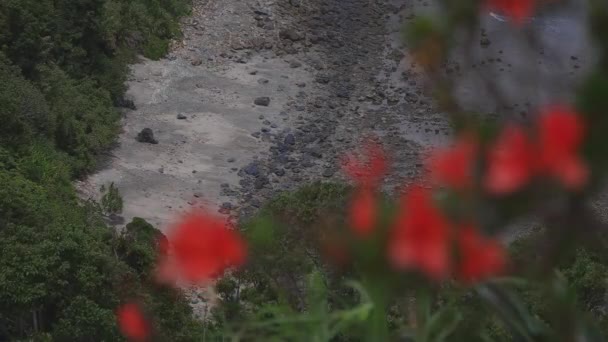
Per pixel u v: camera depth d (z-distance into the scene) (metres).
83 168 48.72
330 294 4.97
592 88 2.61
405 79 62.88
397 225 3.04
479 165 2.86
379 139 56.66
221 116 57.00
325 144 56.00
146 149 52.47
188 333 18.89
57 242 29.81
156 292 21.09
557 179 2.67
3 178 38.59
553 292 3.79
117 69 56.03
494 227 2.86
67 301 28.94
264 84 61.50
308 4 70.00
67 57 53.22
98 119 51.72
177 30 64.38
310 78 62.88
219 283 11.23
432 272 2.96
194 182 50.38
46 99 49.44
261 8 68.88
